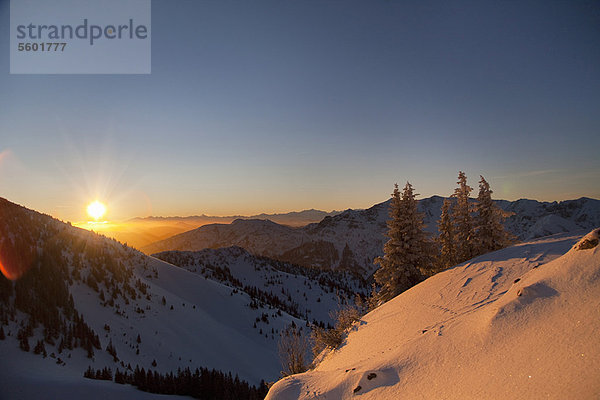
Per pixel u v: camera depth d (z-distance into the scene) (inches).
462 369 210.4
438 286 546.6
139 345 5152.6
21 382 2716.5
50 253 6245.1
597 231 230.1
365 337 505.0
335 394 263.9
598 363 146.4
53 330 4109.3
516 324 214.5
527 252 525.7
